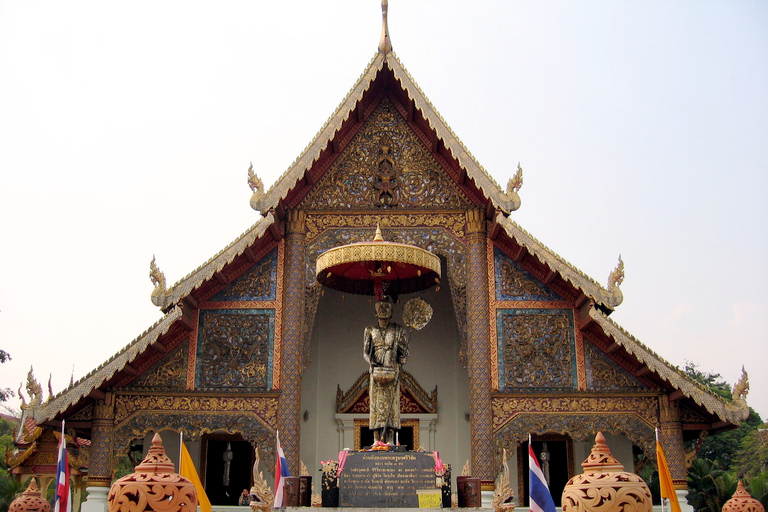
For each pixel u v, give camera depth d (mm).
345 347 19766
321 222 16547
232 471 18500
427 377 19453
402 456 11469
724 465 41562
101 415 14922
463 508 10812
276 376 15414
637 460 19812
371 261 12914
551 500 9266
